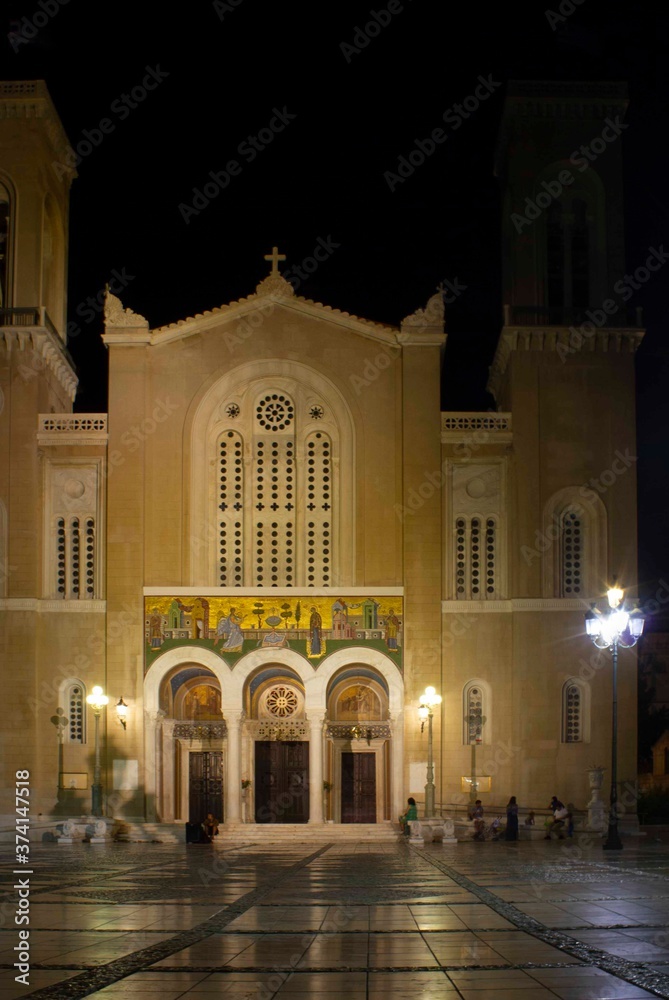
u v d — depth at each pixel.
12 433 58.09
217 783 59.41
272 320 59.91
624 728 56.44
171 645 56.56
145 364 58.94
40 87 60.12
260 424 59.62
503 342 59.53
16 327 58.03
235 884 28.75
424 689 56.38
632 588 57.72
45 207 64.38
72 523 58.53
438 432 58.41
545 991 14.61
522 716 56.25
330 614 56.84
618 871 32.25
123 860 39.47
